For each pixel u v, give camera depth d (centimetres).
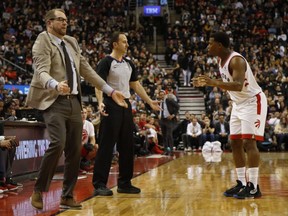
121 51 558
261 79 1955
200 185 624
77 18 2616
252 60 2200
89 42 2388
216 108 1761
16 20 2473
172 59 2375
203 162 1052
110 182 672
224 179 693
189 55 2188
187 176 743
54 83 402
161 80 1977
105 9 2762
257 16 2709
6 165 621
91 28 2558
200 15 2691
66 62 441
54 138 423
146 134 1362
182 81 2173
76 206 451
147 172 819
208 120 1633
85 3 2795
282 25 2667
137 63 2109
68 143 446
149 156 1309
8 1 2641
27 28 2402
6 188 607
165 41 2573
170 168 902
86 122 851
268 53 2312
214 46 516
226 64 510
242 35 2545
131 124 558
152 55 2356
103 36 2428
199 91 2098
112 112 546
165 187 606
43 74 413
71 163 451
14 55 1962
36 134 798
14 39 2231
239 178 528
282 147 1656
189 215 409
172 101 1338
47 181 433
